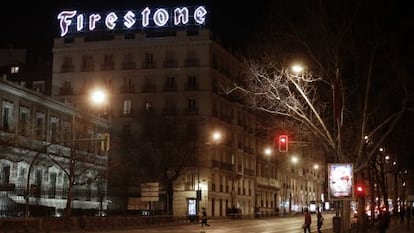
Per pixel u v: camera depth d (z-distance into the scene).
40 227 41.91
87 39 92.19
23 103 55.94
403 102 31.08
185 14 89.69
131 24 90.94
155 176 73.88
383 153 57.59
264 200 109.75
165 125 77.00
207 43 87.56
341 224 29.69
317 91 36.53
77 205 64.12
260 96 35.69
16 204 50.00
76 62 90.94
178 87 87.50
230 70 97.38
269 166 113.69
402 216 66.06
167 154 74.25
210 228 53.25
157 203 81.94
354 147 36.06
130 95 88.25
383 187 57.25
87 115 65.50
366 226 41.78
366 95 30.84
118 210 68.44
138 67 89.00
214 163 86.62
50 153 53.31
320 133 31.20
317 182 146.00
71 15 93.50
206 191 83.69
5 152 52.22
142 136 77.31
